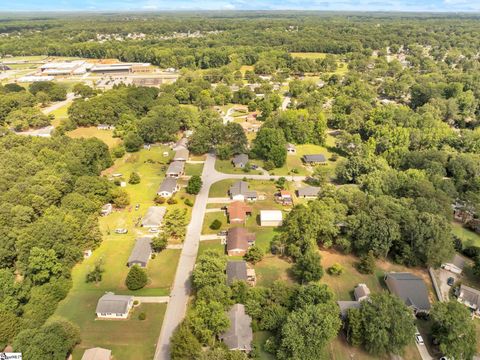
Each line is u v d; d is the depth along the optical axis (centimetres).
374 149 14038
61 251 7912
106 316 6919
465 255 8912
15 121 16100
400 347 5981
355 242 8575
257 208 10750
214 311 6347
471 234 9781
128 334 6556
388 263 8575
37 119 16700
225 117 18962
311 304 6388
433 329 6450
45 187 9538
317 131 15650
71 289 7638
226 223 9988
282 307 6794
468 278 8125
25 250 7531
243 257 8662
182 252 8806
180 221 9412
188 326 6253
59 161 11412
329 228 8625
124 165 13538
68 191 10331
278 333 6381
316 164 13762
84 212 9400
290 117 16062
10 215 8375
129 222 10000
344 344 6391
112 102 17425
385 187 10650
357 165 11644
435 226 8169
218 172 13038
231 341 6153
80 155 11900
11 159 10750
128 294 7506
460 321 6094
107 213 10319
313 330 5766
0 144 12200
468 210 10306
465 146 13750
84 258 8562
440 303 6456
